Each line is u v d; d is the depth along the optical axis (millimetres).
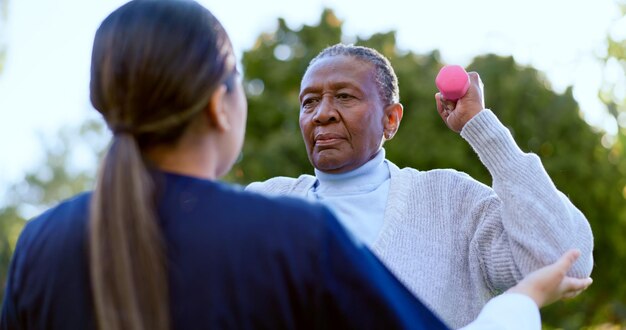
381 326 1193
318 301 1179
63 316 1224
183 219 1210
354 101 2062
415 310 1253
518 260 1708
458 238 1939
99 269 1152
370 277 1206
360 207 2025
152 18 1272
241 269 1179
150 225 1169
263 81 14336
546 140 14016
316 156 2078
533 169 1756
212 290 1171
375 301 1194
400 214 1980
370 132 2078
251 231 1198
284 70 14172
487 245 1840
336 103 2066
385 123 2170
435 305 1857
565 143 14094
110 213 1168
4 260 14820
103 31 1301
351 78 2064
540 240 1682
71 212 1279
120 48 1262
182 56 1246
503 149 1774
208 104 1278
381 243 1935
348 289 1191
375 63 2133
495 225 1832
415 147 12906
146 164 1244
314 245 1190
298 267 1181
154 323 1141
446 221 1964
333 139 2053
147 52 1243
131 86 1241
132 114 1242
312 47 14305
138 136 1254
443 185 2020
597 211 14492
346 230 1252
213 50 1280
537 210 1700
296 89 14281
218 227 1202
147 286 1146
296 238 1194
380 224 1985
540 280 1420
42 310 1247
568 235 1693
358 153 2064
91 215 1188
